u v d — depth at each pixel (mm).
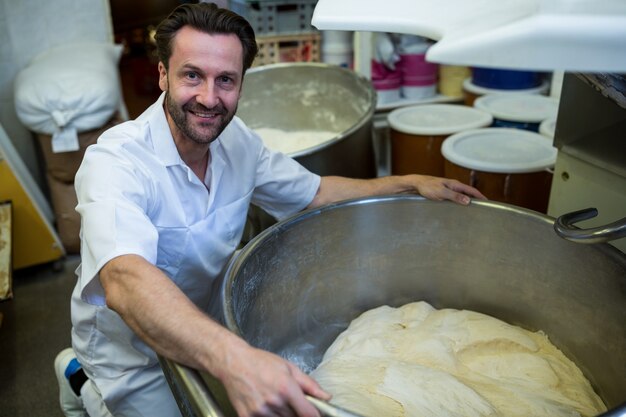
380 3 782
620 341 935
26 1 2502
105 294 838
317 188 1290
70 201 2420
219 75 942
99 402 1330
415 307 1205
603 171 1105
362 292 1242
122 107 2545
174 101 958
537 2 511
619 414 555
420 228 1185
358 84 2047
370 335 1130
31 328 2076
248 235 1627
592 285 974
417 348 1074
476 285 1196
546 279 1069
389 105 2590
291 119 2393
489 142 1751
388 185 1238
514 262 1114
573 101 1130
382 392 942
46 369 1872
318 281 1174
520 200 1581
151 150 1023
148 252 873
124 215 879
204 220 1124
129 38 4180
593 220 1151
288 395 617
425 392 933
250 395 629
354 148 1651
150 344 756
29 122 2223
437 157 2008
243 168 1183
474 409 904
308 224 1096
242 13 2387
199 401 684
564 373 1017
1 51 2539
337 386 962
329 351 1146
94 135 2293
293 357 1169
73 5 2584
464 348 1078
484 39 482
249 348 670
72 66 2324
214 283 1268
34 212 2273
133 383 1220
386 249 1208
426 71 2602
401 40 2561
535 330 1130
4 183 2191
